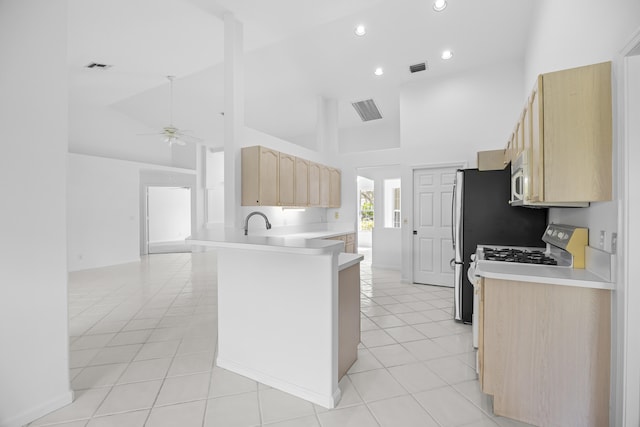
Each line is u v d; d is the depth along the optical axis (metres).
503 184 2.98
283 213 4.73
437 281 4.58
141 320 3.11
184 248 8.50
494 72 4.23
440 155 4.56
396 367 2.17
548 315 1.54
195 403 1.76
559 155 1.54
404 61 4.18
